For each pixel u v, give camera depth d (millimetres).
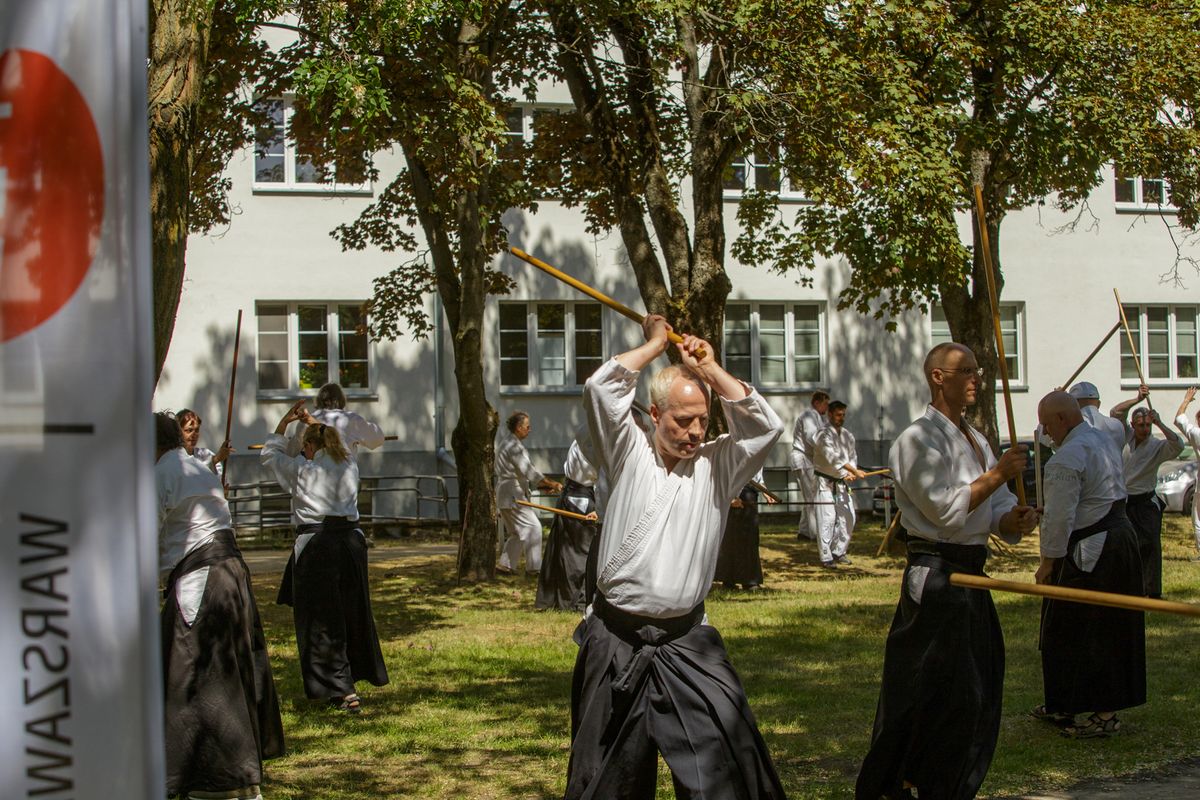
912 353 22344
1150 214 23688
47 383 1752
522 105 20031
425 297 20062
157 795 1771
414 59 10273
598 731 3818
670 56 12406
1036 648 8766
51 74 1769
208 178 14539
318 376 19875
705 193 13594
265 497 18578
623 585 3840
